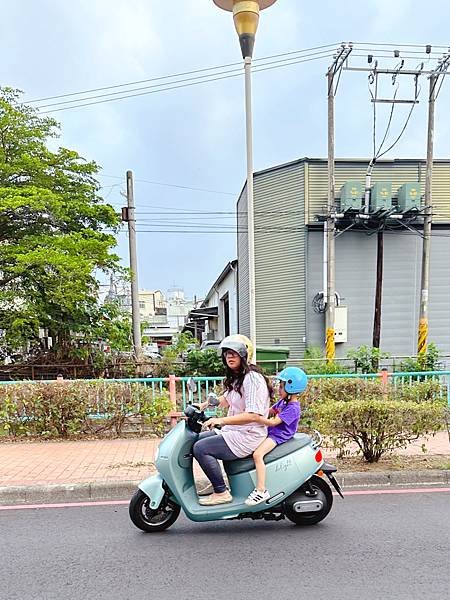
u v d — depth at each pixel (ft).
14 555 12.88
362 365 43.93
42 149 45.65
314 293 58.18
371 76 51.29
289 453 13.83
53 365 42.68
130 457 21.81
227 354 13.74
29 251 40.65
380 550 12.77
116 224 48.96
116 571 11.86
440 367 53.26
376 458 19.89
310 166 58.54
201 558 12.46
